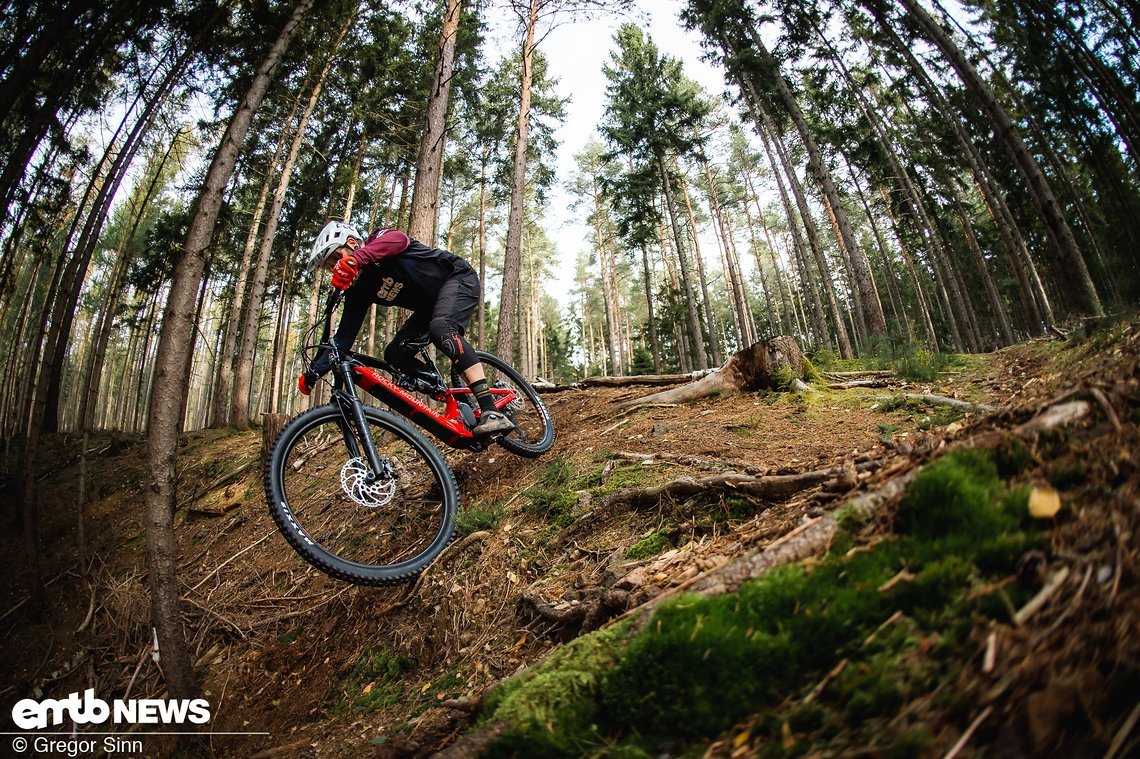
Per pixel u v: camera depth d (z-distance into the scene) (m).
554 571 2.65
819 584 1.25
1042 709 0.74
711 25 17.58
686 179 28.70
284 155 15.66
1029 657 0.84
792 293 43.84
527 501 3.41
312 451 7.02
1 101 5.05
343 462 6.52
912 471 1.49
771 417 4.10
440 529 3.04
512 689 1.51
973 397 3.77
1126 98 11.26
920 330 27.56
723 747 1.03
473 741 1.35
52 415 13.79
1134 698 0.71
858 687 0.97
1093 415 1.33
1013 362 4.98
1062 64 12.50
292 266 19.58
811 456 3.14
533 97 19.17
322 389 24.27
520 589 2.68
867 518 1.41
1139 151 11.27
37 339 8.97
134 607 5.20
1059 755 0.69
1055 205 8.93
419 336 3.35
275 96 12.34
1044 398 1.66
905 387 4.66
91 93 7.73
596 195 33.38
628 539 2.59
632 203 23.78
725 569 1.46
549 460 3.96
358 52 13.65
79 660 4.91
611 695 1.27
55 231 10.23
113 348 30.31
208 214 3.61
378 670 2.89
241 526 6.27
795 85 18.94
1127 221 9.61
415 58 15.65
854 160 22.39
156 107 6.99
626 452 3.68
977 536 1.16
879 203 26.61
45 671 4.96
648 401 4.93
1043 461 1.28
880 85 21.06
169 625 3.24
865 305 14.48
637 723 1.19
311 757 2.49
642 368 25.33
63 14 5.45
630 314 49.78
